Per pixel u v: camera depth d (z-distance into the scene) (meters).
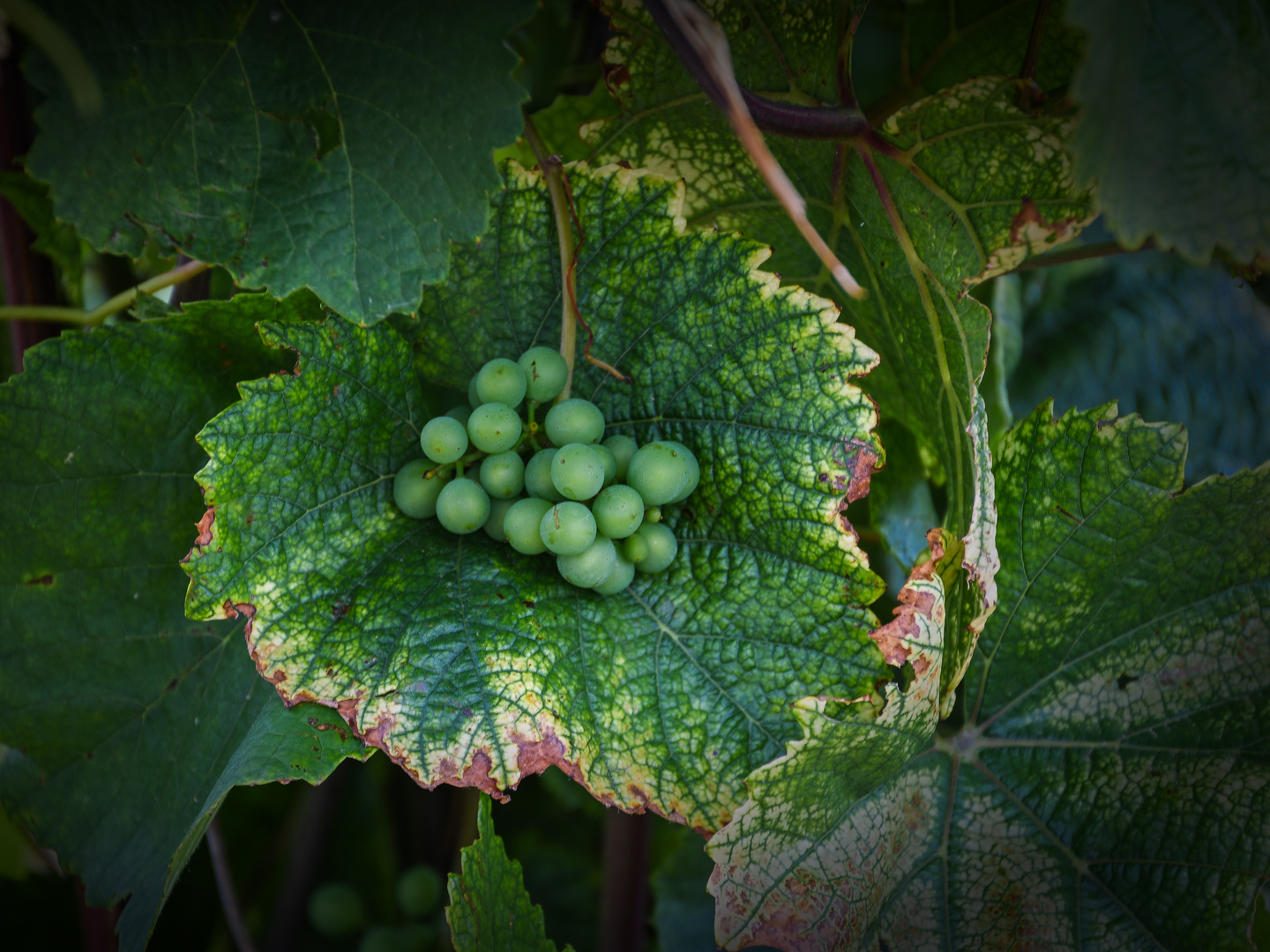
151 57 0.39
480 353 0.43
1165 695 0.44
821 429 0.40
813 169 0.44
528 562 0.42
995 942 0.45
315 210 0.40
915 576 0.40
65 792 0.43
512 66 0.40
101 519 0.43
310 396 0.40
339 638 0.40
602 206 0.42
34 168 0.39
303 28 0.40
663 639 0.41
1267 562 0.43
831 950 0.41
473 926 0.40
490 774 0.39
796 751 0.39
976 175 0.42
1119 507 0.44
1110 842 0.45
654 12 0.37
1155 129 0.37
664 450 0.40
